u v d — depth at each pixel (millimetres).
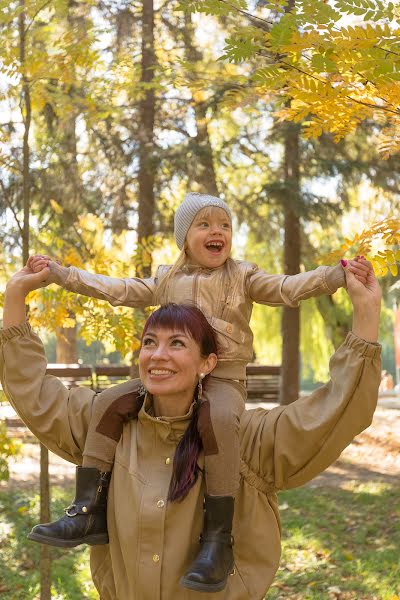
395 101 3320
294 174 13617
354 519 9461
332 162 13117
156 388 2352
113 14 11945
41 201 12625
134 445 2463
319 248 16281
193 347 2387
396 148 3867
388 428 15094
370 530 9000
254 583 2451
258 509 2500
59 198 12594
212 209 2715
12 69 5301
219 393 2477
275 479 2492
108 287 2738
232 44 2832
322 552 8289
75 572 7781
